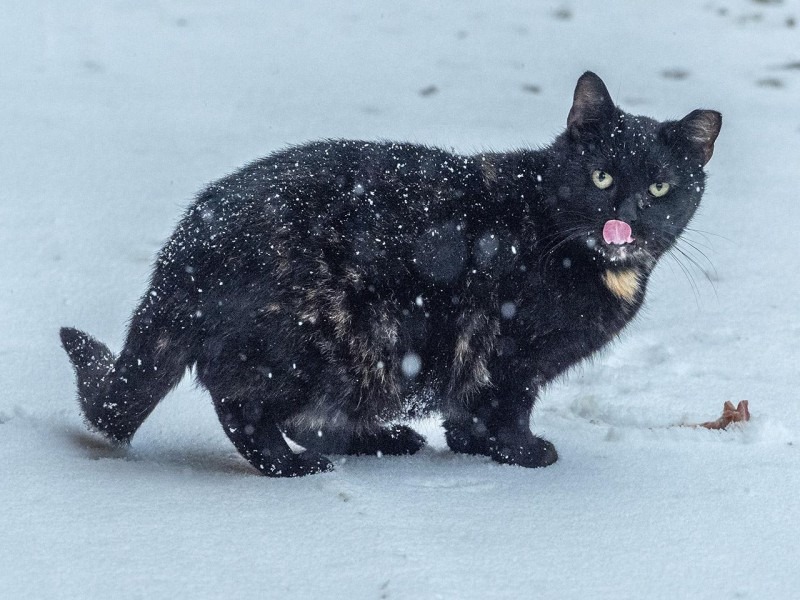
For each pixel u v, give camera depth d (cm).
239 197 879
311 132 1936
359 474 889
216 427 1016
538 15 2788
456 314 901
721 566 712
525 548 728
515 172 941
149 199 1650
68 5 2794
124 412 896
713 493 834
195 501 786
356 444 982
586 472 891
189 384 1092
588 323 937
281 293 846
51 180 1705
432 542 730
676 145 945
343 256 862
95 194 1659
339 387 883
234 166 1777
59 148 1844
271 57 2436
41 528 725
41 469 834
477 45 2538
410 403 927
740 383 1124
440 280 889
